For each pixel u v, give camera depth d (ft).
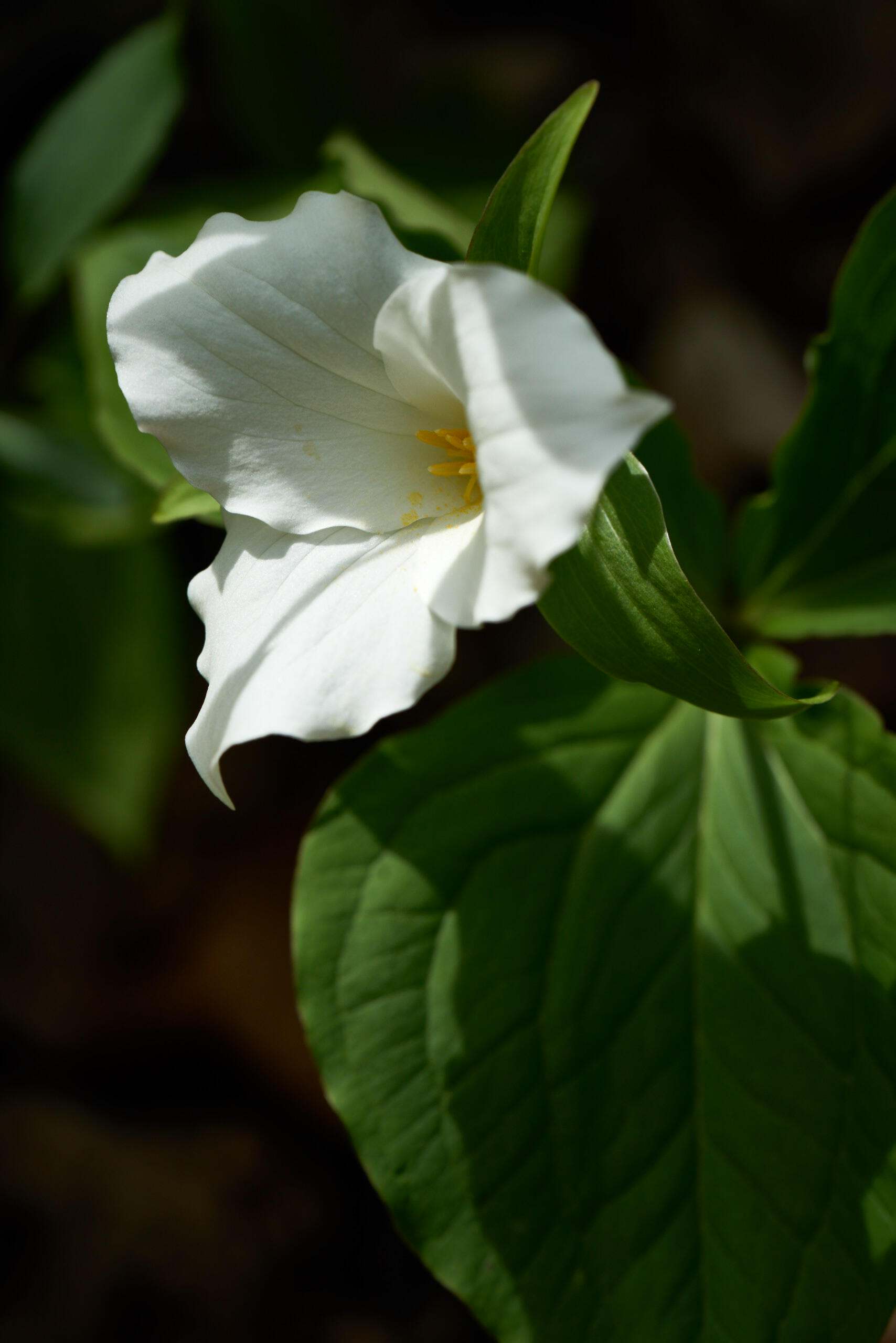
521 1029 1.69
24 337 2.11
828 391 1.75
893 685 2.28
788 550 1.80
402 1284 2.09
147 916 2.27
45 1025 2.24
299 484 1.60
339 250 1.57
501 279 1.49
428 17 2.60
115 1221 2.11
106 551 2.11
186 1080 2.26
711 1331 1.66
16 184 2.05
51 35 2.43
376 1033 1.68
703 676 1.55
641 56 2.59
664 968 1.71
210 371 1.58
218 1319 2.07
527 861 1.72
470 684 2.37
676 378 2.46
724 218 2.56
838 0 2.52
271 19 2.08
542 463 1.47
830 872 1.71
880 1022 1.69
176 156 2.32
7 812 2.34
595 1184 1.68
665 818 1.74
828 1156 1.68
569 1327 1.66
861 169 2.50
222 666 1.57
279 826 2.30
